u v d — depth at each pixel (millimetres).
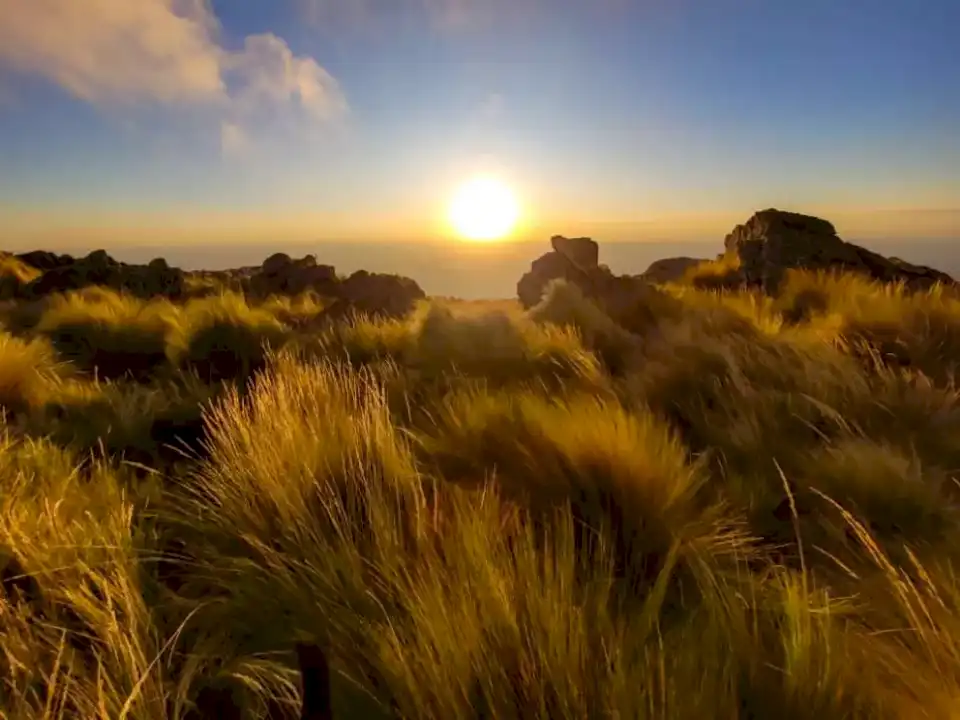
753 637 2150
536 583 2246
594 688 1855
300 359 7148
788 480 3717
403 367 6336
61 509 3105
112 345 8828
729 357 5395
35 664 2107
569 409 4242
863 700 1946
